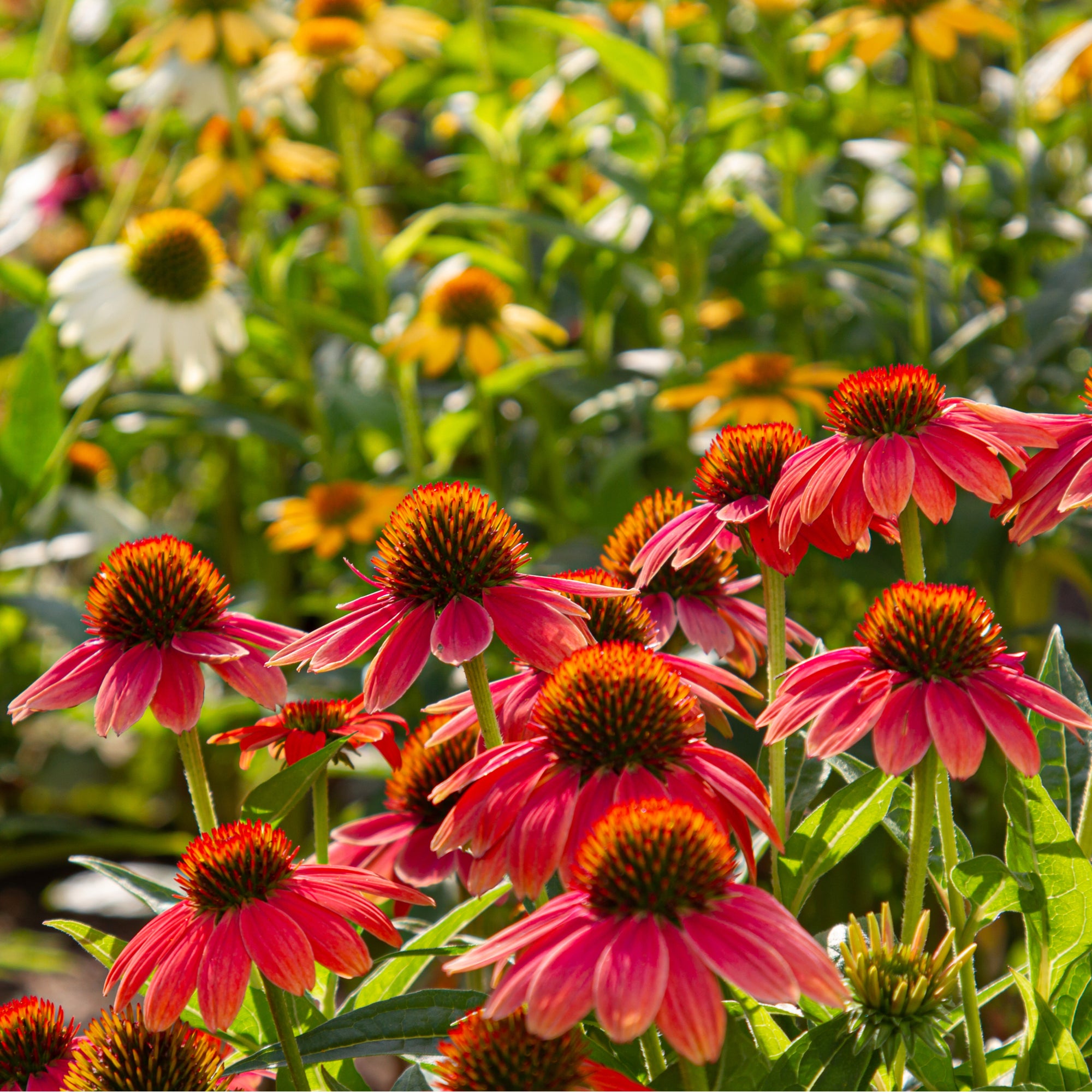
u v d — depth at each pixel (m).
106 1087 1.52
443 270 2.66
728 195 2.70
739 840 1.52
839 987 1.47
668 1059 1.55
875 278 2.49
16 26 3.82
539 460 2.78
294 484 3.55
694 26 3.09
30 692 1.57
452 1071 1.50
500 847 1.51
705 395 2.25
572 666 1.52
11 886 3.57
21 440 2.45
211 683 2.65
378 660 1.54
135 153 3.45
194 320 2.45
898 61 3.57
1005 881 1.54
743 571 1.79
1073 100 2.70
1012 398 2.23
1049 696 1.51
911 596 1.52
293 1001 1.57
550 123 3.09
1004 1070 1.57
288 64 2.69
